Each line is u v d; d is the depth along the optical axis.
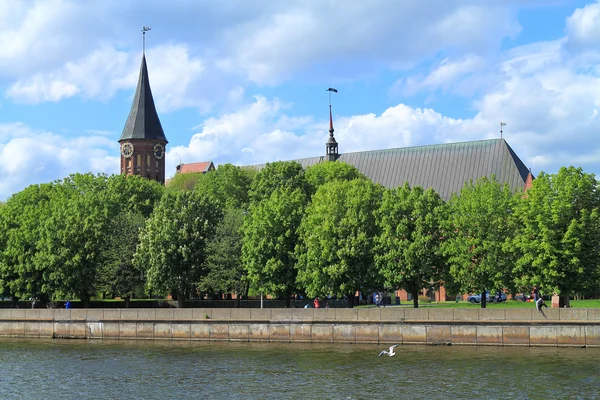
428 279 80.75
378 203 85.94
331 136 167.88
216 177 132.12
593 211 70.75
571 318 61.56
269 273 84.75
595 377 48.66
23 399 47.16
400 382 48.84
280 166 112.31
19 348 70.38
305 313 70.19
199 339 73.75
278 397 45.62
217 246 90.50
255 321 71.69
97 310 78.12
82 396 47.66
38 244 97.19
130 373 55.12
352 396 45.22
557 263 70.06
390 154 155.25
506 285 75.62
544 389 45.59
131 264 94.06
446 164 145.25
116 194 118.94
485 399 43.50
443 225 79.56
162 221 93.31
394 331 67.06
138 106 195.38
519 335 63.16
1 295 104.12
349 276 81.38
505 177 136.38
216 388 48.78
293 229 87.38
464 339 64.88
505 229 77.31
